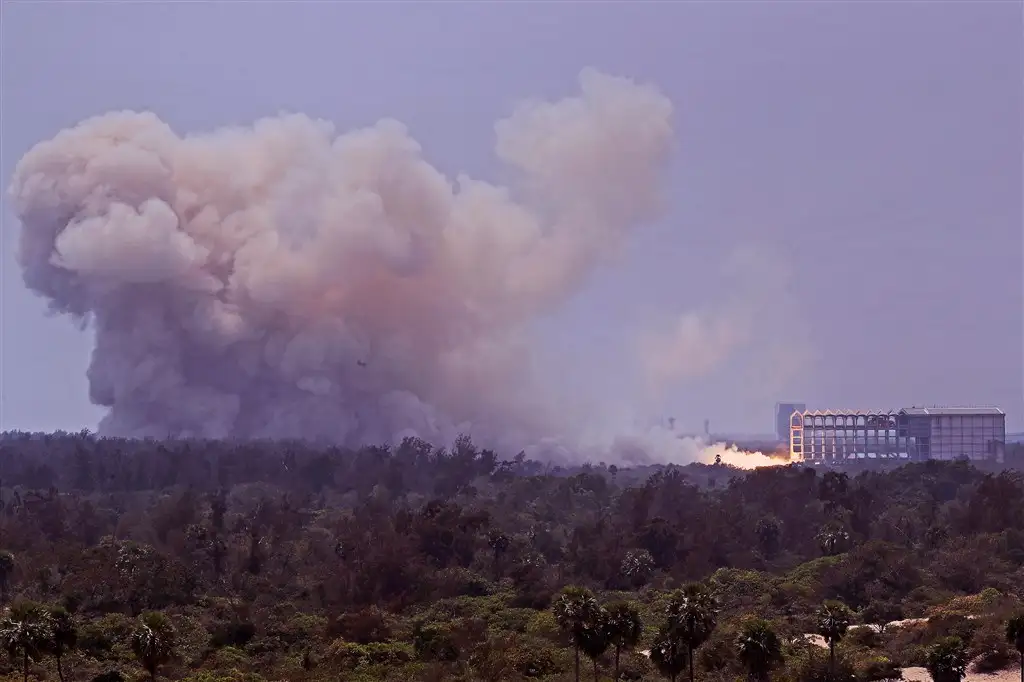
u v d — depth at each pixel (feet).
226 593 558.56
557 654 439.63
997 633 428.97
